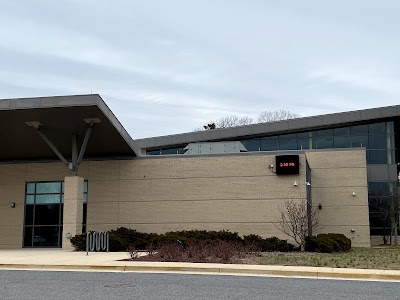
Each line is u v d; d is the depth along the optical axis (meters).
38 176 30.50
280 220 26.62
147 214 28.58
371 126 37.03
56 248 28.69
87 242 21.77
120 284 12.10
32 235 30.00
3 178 30.92
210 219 27.67
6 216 30.45
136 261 17.91
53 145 26.34
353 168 32.25
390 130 36.81
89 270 16.02
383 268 15.87
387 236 35.41
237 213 27.33
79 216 26.06
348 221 31.77
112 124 25.67
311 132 37.53
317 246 23.78
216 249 19.66
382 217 35.53
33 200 30.39
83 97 23.88
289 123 37.38
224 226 27.39
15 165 30.91
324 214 32.06
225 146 32.09
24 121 25.69
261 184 27.22
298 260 18.61
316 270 14.77
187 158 28.58
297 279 13.62
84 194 29.59
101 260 18.33
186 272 15.27
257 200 27.16
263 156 27.45
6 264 17.14
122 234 25.58
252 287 11.66
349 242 26.88
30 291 10.84
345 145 36.97
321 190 32.38
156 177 28.86
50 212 30.02
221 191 27.77
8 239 30.19
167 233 25.94
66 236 25.58
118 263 16.94
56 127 26.23
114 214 29.03
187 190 28.28
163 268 15.68
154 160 29.08
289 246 24.73
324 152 32.78
